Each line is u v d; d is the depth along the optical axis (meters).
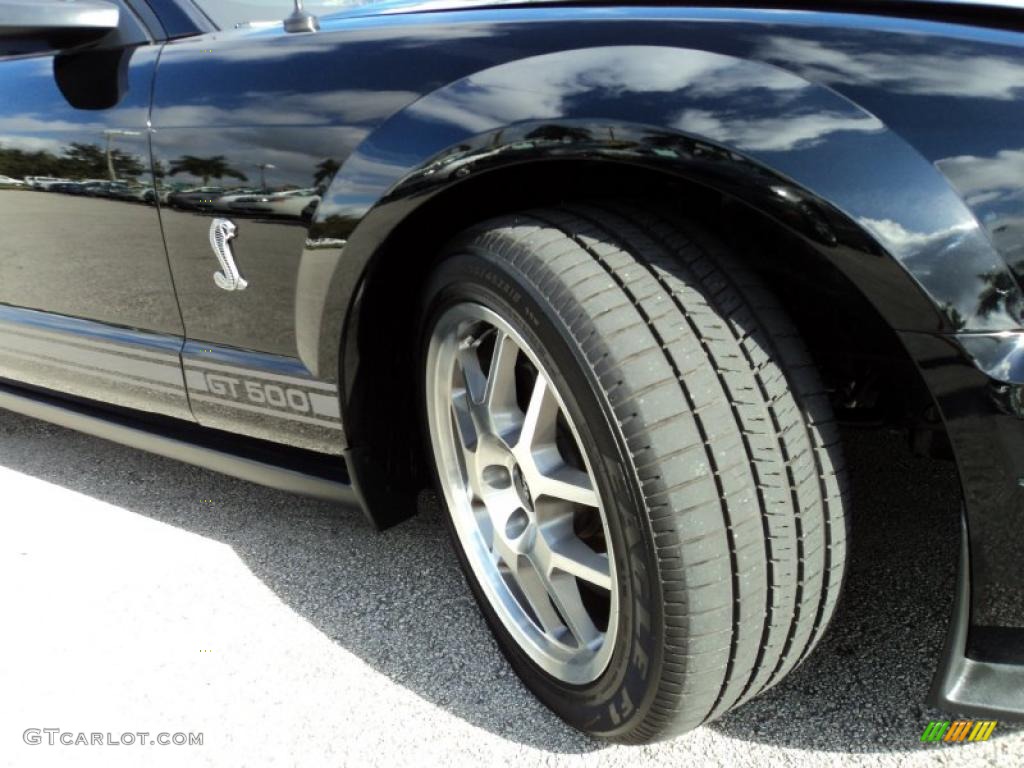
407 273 1.68
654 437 1.21
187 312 1.99
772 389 1.26
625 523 1.26
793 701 1.60
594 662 1.47
